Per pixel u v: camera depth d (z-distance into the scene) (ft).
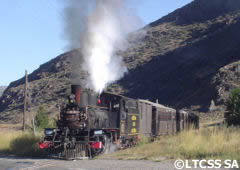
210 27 420.36
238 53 286.66
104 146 47.67
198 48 343.26
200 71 283.79
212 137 46.19
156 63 343.26
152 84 302.04
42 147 46.21
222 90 225.15
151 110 78.38
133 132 62.85
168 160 37.99
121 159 40.81
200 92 243.60
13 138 61.26
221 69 250.57
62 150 46.83
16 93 365.20
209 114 199.41
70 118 46.24
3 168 34.22
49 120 110.93
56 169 32.96
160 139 70.38
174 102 258.78
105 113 53.98
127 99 59.16
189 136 50.37
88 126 47.21
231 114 80.64
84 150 45.39
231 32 338.34
